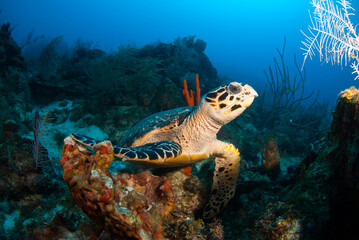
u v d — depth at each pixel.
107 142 0.42
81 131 1.15
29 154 0.70
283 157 1.19
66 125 1.19
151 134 0.70
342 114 0.45
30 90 1.35
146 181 0.59
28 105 1.26
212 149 0.68
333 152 0.46
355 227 0.38
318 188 0.45
